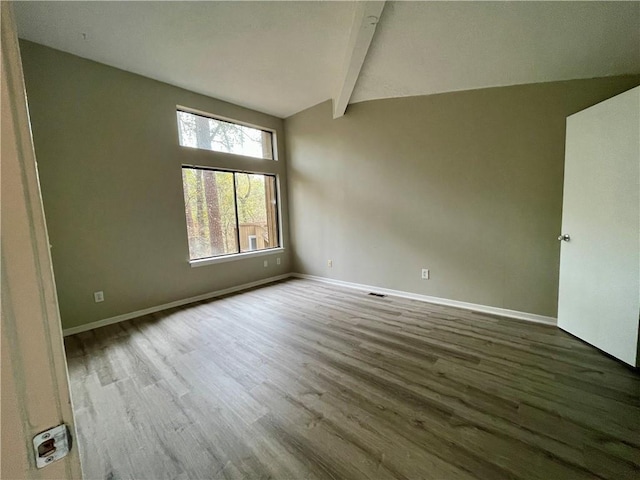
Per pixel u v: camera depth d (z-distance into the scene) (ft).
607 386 5.71
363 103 12.23
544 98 8.34
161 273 11.14
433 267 11.05
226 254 13.61
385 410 5.19
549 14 6.15
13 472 1.14
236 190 13.98
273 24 7.72
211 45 8.63
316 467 4.07
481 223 9.78
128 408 5.41
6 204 1.06
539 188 8.65
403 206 11.59
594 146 6.97
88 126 9.27
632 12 5.75
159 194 11.02
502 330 8.42
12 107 1.07
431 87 9.95
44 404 1.20
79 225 9.20
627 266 6.29
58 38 8.07
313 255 15.33
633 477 3.81
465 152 9.87
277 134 15.43
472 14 6.53
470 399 5.42
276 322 9.55
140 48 8.68
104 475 4.02
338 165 13.52
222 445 4.51
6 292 1.07
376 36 7.70
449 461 4.11
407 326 8.91
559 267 8.49
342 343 7.88
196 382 6.21
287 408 5.32
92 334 8.89
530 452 4.23
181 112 11.89
